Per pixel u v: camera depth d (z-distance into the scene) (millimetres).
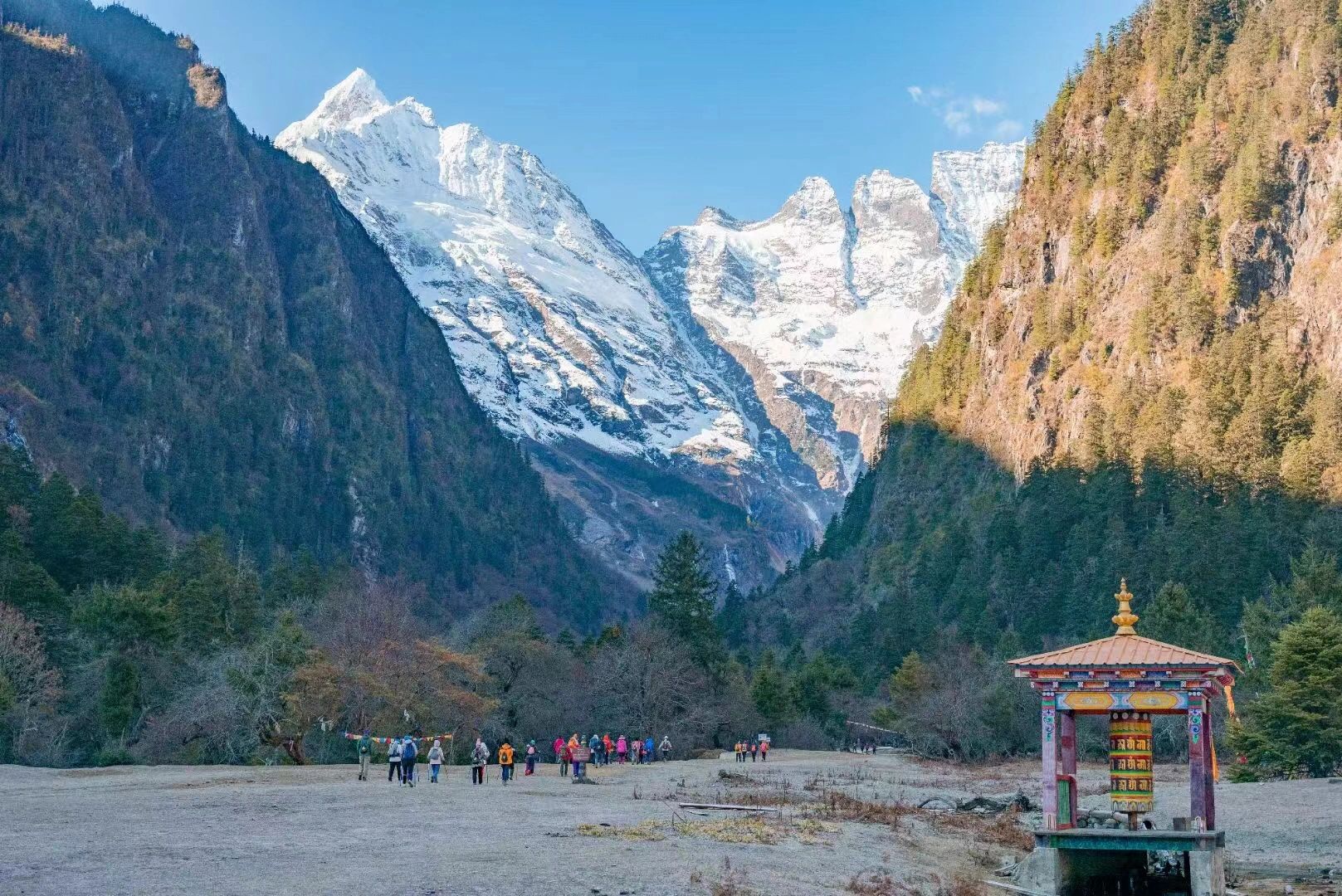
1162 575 184875
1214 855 37688
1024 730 132375
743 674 171375
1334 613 107500
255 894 30016
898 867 43344
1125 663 39031
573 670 137500
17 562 134000
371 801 54938
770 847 44531
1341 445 196875
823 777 91000
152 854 36219
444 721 107062
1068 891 39875
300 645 108312
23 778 68562
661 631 144750
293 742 93500
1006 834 55125
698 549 161375
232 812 48906
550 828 46125
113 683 106000
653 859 38656
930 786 85750
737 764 109938
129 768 78562
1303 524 185125
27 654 106625
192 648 123000
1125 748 39500
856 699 187000
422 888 31812
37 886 30344
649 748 114688
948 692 138750
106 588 131250
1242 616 164125
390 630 111625
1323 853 51719
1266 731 93062
